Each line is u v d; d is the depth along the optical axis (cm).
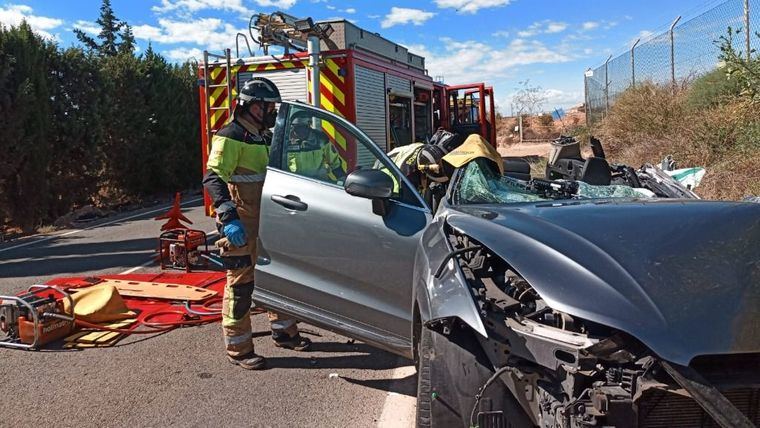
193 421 372
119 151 1656
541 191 392
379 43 962
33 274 783
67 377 440
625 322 206
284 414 381
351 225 394
